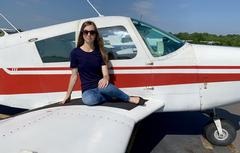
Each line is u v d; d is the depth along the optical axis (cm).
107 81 344
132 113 320
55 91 395
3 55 399
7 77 400
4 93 405
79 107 324
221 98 395
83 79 347
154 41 391
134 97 356
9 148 238
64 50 389
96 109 319
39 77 396
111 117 298
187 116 564
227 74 390
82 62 342
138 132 470
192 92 391
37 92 398
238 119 561
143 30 390
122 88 388
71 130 263
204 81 390
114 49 385
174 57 388
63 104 344
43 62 393
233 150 409
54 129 263
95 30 339
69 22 398
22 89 401
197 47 402
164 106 392
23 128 266
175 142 432
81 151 236
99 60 345
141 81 387
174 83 388
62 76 391
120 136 267
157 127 497
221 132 417
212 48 402
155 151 401
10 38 405
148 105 361
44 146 239
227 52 396
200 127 500
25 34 401
